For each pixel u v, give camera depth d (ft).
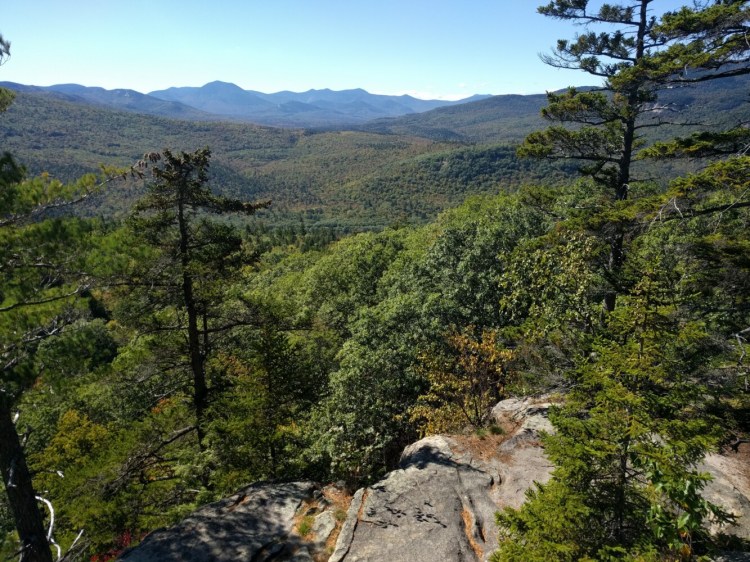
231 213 46.73
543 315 41.63
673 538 17.62
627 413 18.63
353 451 47.19
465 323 67.62
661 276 32.45
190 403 49.98
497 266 70.90
